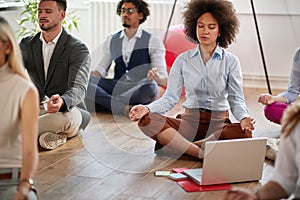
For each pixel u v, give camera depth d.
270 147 4.04
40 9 4.21
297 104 2.19
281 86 6.21
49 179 3.61
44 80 4.36
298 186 2.14
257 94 5.96
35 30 6.16
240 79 4.05
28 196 2.35
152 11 6.38
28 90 2.40
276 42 6.17
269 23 6.15
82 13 6.76
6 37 2.40
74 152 4.14
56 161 3.95
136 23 4.77
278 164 2.20
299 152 2.13
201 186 3.50
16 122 2.42
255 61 6.27
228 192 2.16
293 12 6.06
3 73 2.43
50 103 3.99
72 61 4.26
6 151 2.43
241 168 3.58
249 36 6.23
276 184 2.17
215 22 3.96
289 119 2.16
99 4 6.59
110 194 3.39
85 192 3.41
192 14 4.04
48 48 4.32
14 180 2.43
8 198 2.39
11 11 6.18
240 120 3.94
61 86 4.33
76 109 4.40
